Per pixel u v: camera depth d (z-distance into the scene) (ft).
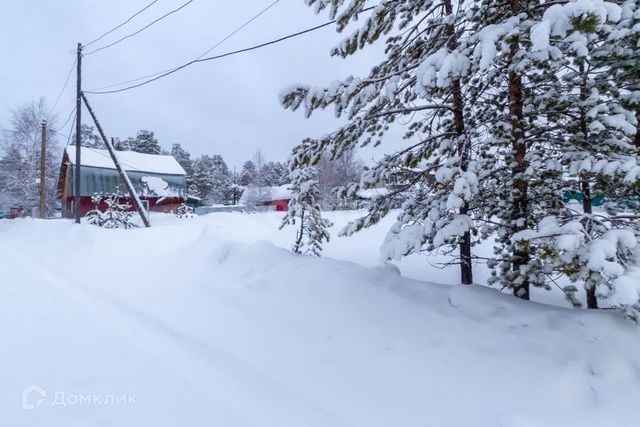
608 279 8.29
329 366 10.44
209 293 17.06
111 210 48.34
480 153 15.26
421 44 16.57
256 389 9.69
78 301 17.57
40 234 42.65
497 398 8.48
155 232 32.68
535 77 13.93
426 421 8.07
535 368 9.26
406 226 14.46
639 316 8.69
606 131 12.67
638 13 9.68
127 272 23.35
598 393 8.30
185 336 13.07
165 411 8.80
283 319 13.43
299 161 15.72
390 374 9.79
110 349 12.14
